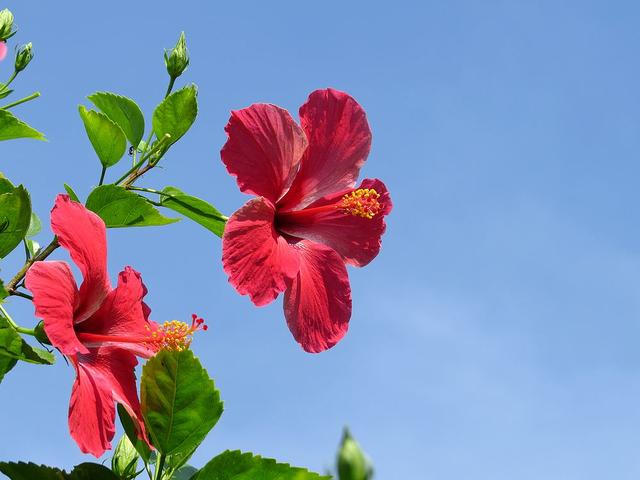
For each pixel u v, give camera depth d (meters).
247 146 0.89
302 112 0.91
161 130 0.91
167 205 0.91
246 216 0.88
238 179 0.89
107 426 0.82
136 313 0.85
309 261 0.91
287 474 0.78
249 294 0.88
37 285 0.81
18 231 0.82
